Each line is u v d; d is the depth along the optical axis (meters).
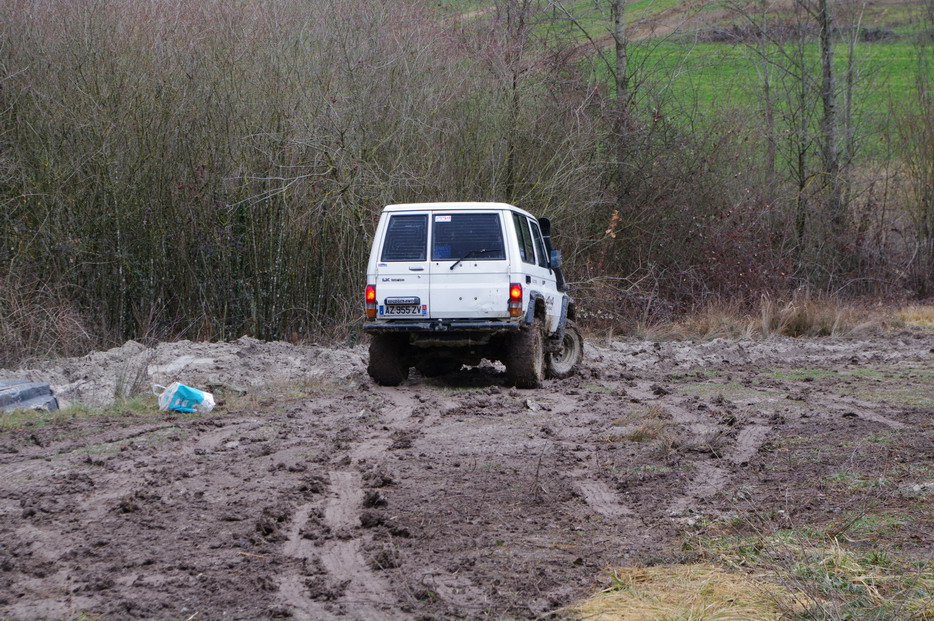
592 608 4.68
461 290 12.62
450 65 20.77
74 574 5.31
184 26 17.94
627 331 21.70
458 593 4.98
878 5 35.78
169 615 4.70
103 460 8.23
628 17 27.73
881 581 4.99
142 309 17.22
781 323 21.94
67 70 17.06
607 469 7.98
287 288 18.22
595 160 23.19
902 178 31.56
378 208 18.64
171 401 10.96
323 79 18.55
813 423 10.05
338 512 6.63
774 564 5.26
